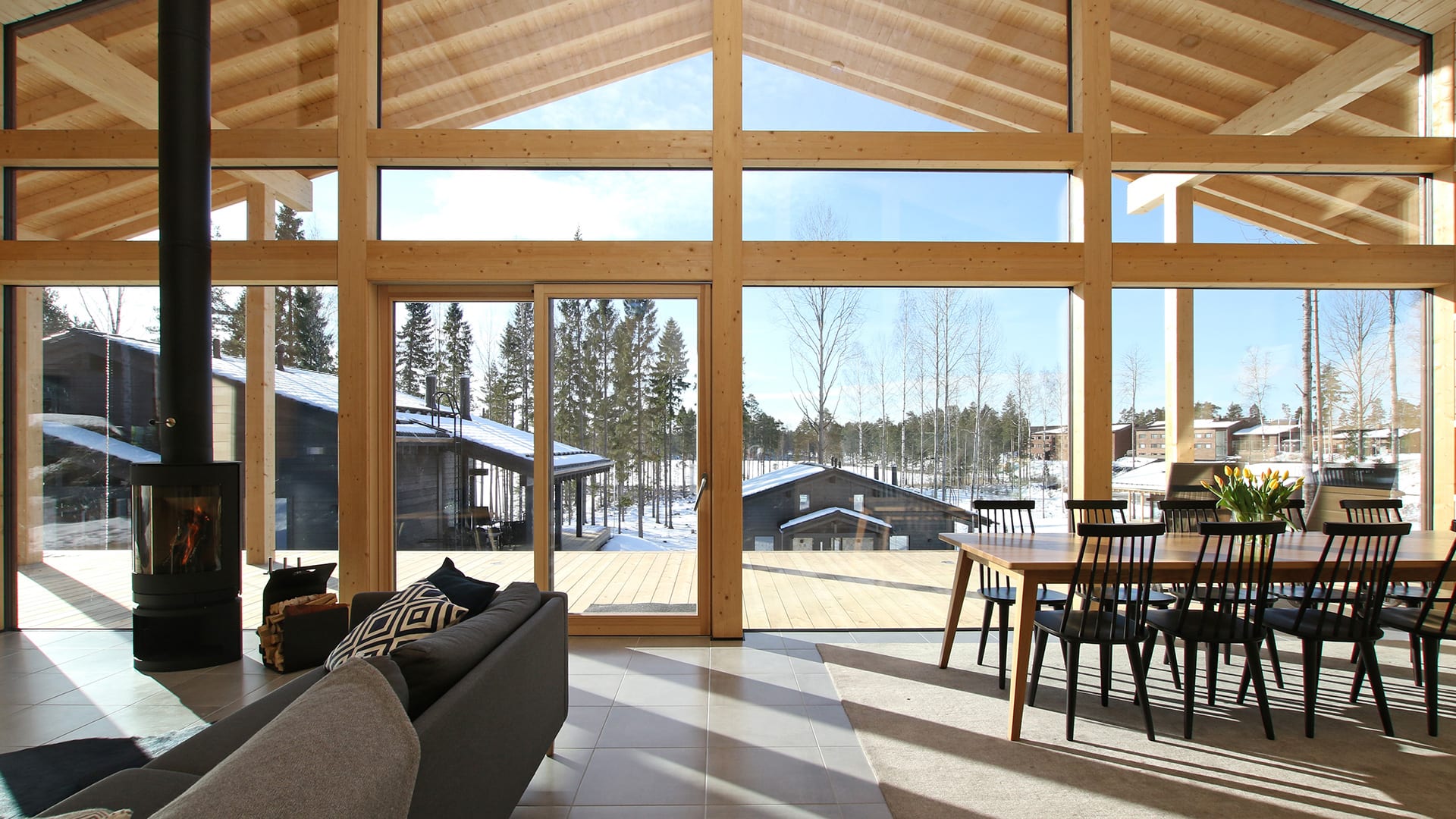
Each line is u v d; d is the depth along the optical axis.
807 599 4.34
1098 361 4.25
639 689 3.29
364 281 4.15
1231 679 3.45
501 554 4.32
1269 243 4.36
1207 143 4.32
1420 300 4.58
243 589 4.28
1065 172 4.41
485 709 1.68
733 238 4.17
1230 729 2.84
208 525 3.60
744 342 4.37
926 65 4.38
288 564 4.32
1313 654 2.80
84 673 3.47
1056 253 4.25
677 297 4.25
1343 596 2.82
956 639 4.12
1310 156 4.36
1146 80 4.42
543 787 2.36
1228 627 2.87
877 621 4.34
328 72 4.31
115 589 4.36
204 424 3.68
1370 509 4.13
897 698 3.17
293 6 4.32
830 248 4.18
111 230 4.38
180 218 3.60
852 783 2.40
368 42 4.23
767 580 4.34
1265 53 4.46
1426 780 2.41
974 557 3.49
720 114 4.20
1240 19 4.45
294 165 4.27
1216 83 4.44
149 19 4.35
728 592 4.11
